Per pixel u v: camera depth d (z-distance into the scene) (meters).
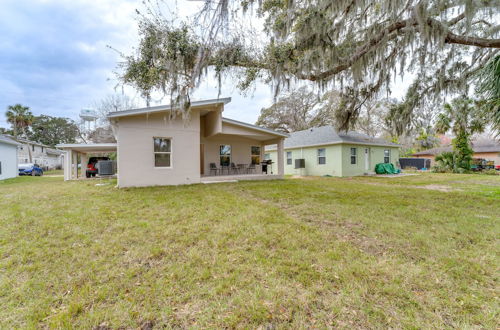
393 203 5.24
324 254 2.59
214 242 2.94
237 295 1.89
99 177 13.84
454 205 5.05
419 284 2.02
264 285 2.02
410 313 1.67
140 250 2.72
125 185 7.77
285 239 3.03
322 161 14.84
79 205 4.96
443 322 1.59
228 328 1.56
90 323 1.61
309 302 1.80
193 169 8.95
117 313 1.70
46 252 2.66
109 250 2.71
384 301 1.81
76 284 2.05
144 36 4.86
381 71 5.68
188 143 8.84
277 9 5.01
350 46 5.20
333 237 3.10
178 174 8.64
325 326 1.56
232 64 5.05
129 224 3.63
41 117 38.56
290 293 1.91
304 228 3.45
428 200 5.62
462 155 15.68
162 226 3.54
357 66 5.32
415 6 4.20
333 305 1.76
